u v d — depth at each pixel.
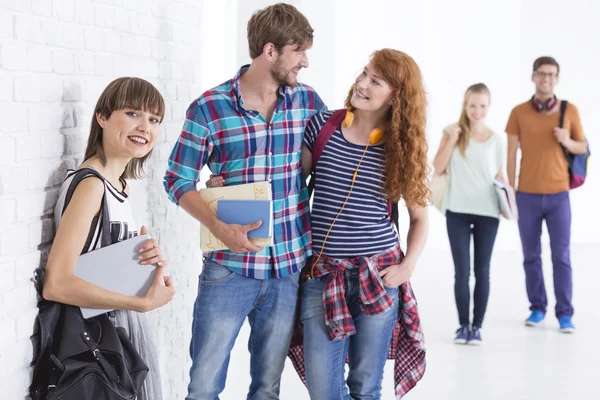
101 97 2.25
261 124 2.49
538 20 8.18
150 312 2.92
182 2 3.12
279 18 2.39
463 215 4.61
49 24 2.11
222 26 4.49
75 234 2.09
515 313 5.42
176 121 3.11
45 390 2.08
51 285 2.06
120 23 2.58
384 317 2.59
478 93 4.48
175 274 3.19
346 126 2.58
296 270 2.56
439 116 8.28
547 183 4.93
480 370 4.11
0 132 1.89
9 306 1.95
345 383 2.76
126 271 2.19
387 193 2.56
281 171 2.53
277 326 2.60
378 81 2.50
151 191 2.93
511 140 5.04
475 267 4.64
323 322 2.59
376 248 2.57
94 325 2.15
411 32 8.20
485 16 8.12
